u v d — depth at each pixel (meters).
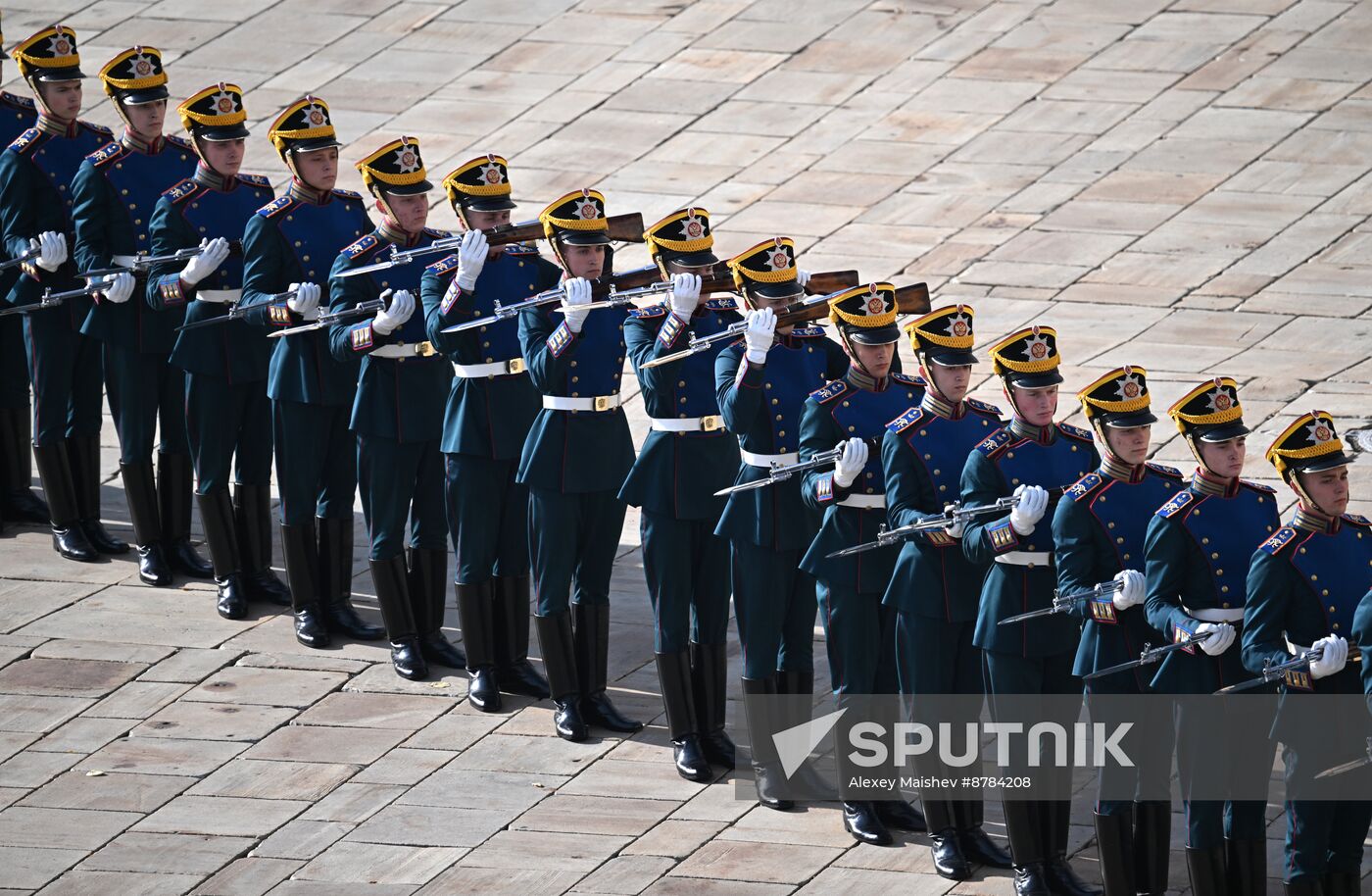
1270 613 31.08
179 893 35.47
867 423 35.81
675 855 35.94
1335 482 31.17
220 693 42.25
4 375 49.75
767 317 35.44
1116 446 32.94
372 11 79.19
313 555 44.44
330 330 41.78
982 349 55.84
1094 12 75.31
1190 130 67.31
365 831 37.16
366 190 66.88
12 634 44.81
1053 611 32.81
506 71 74.44
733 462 38.34
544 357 38.38
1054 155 66.50
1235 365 54.19
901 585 34.88
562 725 40.22
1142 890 33.16
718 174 66.69
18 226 47.09
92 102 72.69
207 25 78.19
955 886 34.59
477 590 41.09
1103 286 59.00
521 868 35.72
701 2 78.44
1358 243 60.56
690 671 38.78
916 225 62.94
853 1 77.44
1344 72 70.00
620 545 49.56
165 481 47.28
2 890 35.56
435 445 42.62
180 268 44.12
